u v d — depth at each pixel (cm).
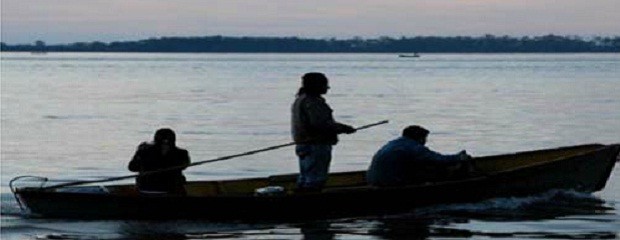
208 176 3988
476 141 5503
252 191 3038
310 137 2697
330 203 2709
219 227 2605
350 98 10456
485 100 10038
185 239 2442
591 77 18675
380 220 2711
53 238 2425
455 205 2848
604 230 2564
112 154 4847
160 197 2627
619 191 3250
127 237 2452
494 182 2902
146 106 8944
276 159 4591
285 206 2672
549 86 14038
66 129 6375
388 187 2773
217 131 6266
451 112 8056
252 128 6506
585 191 3098
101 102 9594
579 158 3062
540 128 6400
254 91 12231
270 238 2469
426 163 2833
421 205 2803
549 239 2444
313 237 2483
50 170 4181
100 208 2639
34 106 8862
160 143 2742
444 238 2466
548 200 3002
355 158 4612
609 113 7862
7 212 2747
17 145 5266
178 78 18138
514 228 2589
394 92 11981
